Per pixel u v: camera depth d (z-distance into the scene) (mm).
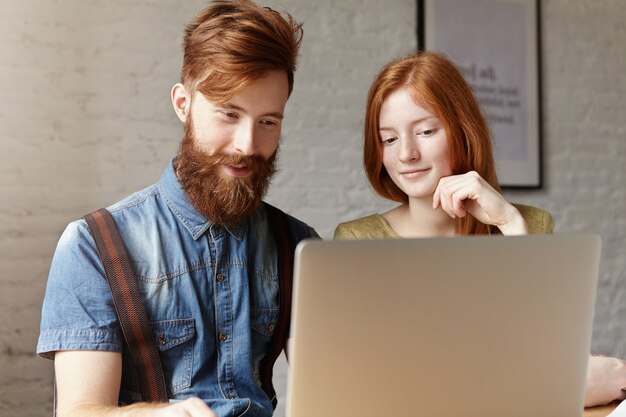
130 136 2875
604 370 1513
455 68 1729
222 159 1417
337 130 3301
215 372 1444
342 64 3312
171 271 1430
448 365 1026
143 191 1508
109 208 1464
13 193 2695
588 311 1103
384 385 1003
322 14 3271
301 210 3217
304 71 3230
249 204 1450
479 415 1062
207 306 1452
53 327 1357
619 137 4102
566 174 3926
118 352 1369
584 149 3988
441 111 1673
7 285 2691
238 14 1413
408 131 1693
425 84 1665
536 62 3830
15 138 2697
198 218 1470
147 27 2904
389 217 1876
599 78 4051
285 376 3199
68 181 2775
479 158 1730
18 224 2703
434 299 1002
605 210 4031
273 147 1465
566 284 1075
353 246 956
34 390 2734
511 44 3756
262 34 1392
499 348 1052
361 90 3355
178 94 1498
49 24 2744
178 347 1416
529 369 1079
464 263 1009
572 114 3957
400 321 992
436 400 1032
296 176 3211
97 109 2822
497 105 3709
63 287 1370
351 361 984
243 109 1396
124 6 2865
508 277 1036
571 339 1100
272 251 1559
